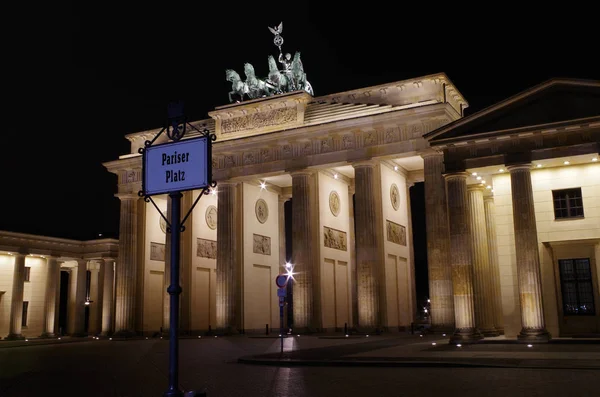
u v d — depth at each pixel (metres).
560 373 27.22
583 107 46.88
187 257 90.00
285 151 80.56
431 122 71.69
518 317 51.66
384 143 74.06
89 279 126.12
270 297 91.31
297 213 78.50
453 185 51.16
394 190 83.50
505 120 49.38
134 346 64.88
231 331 81.31
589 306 48.91
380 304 74.31
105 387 27.58
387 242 78.62
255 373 31.61
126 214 93.50
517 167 48.72
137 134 95.00
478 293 59.44
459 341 48.72
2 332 102.00
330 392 23.45
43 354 53.56
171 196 17.22
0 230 96.81
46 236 104.56
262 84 88.44
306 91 86.31
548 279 50.16
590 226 49.31
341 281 87.06
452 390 22.89
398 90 76.50
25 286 107.69
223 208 83.94
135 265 92.88
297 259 77.69
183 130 17.45
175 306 16.86
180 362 39.53
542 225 50.97
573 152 46.97
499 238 52.91
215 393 24.09
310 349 46.50
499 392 22.00
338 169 86.12
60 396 24.77
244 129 84.44
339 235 87.88
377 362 33.28
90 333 116.69
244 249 85.50
